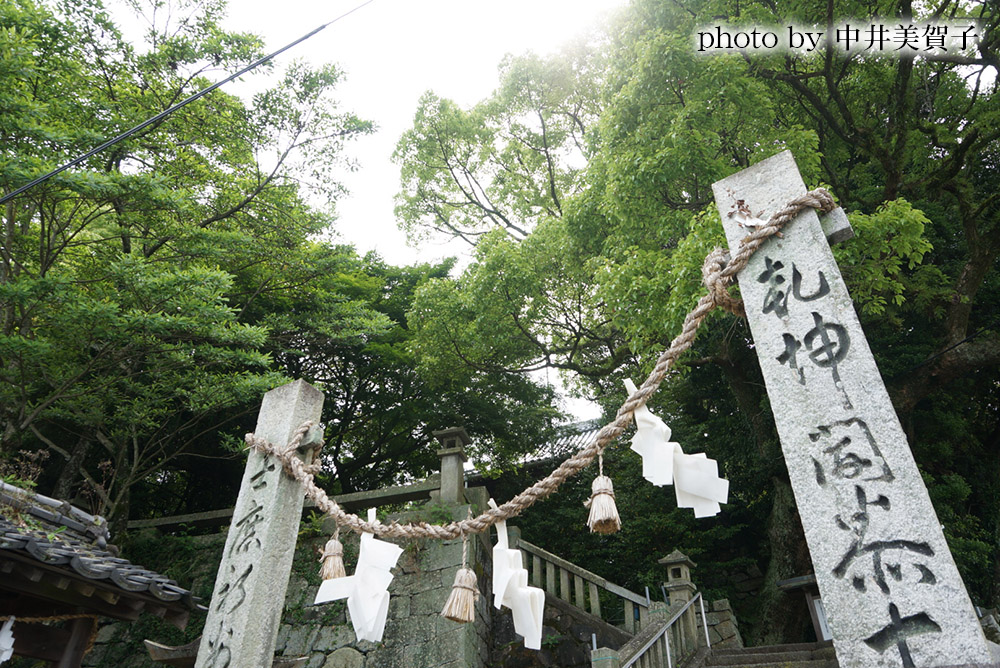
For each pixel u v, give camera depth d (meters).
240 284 12.30
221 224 10.56
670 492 12.47
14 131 6.76
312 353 13.23
